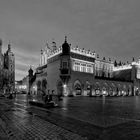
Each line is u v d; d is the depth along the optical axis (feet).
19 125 24.45
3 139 17.44
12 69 319.47
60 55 140.36
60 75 137.59
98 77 165.78
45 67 186.39
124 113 37.81
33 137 18.28
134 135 19.19
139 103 70.59
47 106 52.01
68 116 32.91
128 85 195.21
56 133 19.98
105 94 166.30
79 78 143.64
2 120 28.66
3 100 86.84
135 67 206.39
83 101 82.07
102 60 208.74
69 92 134.21
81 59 148.77
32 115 34.42
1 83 265.13
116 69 228.43
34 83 213.25
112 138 18.03
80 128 22.56
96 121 27.55
